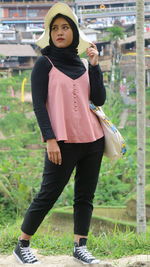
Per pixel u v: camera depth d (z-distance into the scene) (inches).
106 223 534.9
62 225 545.0
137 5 448.1
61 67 212.5
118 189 858.8
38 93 209.8
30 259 224.2
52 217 557.0
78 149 213.9
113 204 802.2
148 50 1774.1
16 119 1870.1
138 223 455.5
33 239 282.4
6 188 799.7
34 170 965.2
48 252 253.6
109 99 1780.3
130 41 2074.3
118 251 253.9
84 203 223.8
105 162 926.4
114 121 1640.0
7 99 2048.5
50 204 216.2
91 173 220.8
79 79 214.2
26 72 2309.3
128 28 2361.0
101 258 245.9
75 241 226.1
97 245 263.6
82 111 212.8
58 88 209.5
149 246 262.5
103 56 2090.3
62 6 210.7
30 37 2491.4
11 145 1531.7
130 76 1978.3
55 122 209.2
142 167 459.2
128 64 2007.9
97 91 217.8
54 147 206.4
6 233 286.2
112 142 219.9
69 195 777.6
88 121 214.2
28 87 2190.0
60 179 212.8
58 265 221.1
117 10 2477.9
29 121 1857.8
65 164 212.2
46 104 213.8
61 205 770.2
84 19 2471.7
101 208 646.5
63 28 211.0
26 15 2559.1
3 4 2559.1
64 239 282.0
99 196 832.9
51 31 213.8
